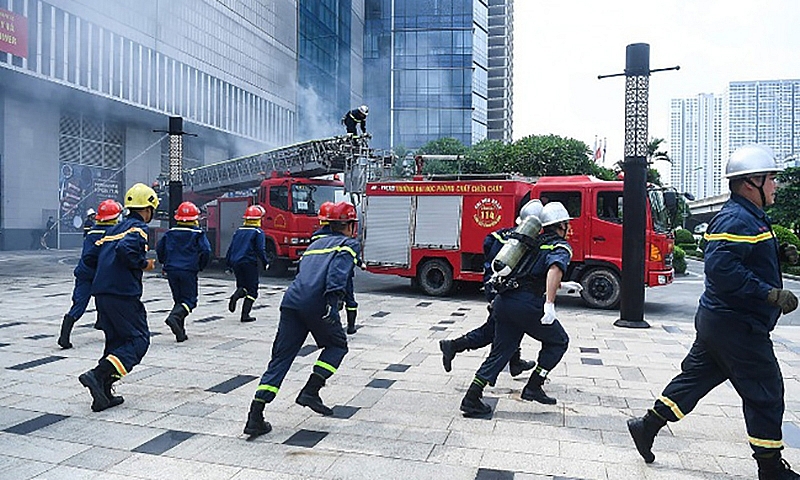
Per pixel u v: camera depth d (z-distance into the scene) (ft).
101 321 16.92
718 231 11.58
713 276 11.43
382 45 189.06
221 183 63.57
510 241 16.29
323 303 15.11
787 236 73.56
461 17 189.06
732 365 11.69
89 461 13.08
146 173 105.40
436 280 43.70
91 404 16.83
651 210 38.55
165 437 14.51
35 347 23.95
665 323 33.09
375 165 53.36
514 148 106.83
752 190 11.62
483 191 42.27
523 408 17.07
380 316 33.94
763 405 11.55
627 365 22.36
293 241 53.52
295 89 135.33
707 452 14.01
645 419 13.09
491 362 16.35
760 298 11.04
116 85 87.10
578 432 15.19
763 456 11.61
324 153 53.57
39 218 88.22
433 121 188.34
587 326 31.12
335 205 16.10
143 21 91.20
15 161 84.74
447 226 43.24
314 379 15.70
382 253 45.19
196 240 25.77
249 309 30.81
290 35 133.39
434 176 45.06
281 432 14.93
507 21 287.69
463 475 12.57
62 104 89.45
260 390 14.64
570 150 105.70
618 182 38.55
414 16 188.96
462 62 188.75
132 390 18.31
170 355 23.06
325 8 154.71
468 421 15.90
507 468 12.94
